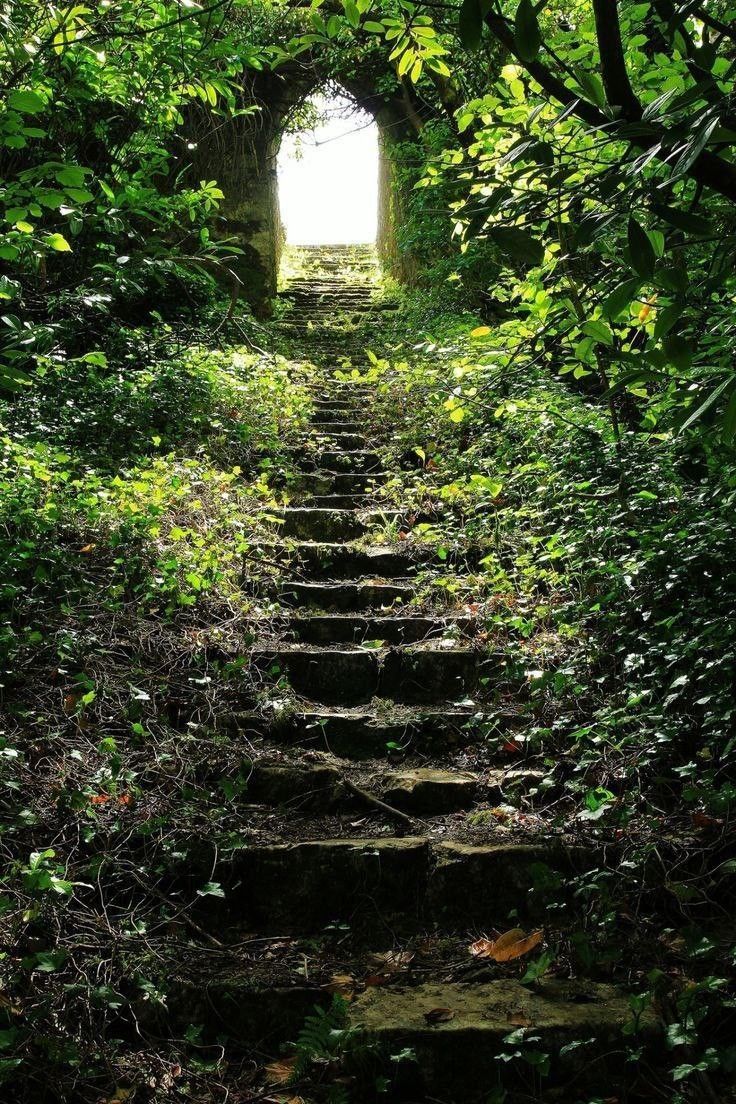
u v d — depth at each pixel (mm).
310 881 2744
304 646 4000
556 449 5039
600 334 1898
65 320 5746
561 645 3723
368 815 3072
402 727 3457
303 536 5109
